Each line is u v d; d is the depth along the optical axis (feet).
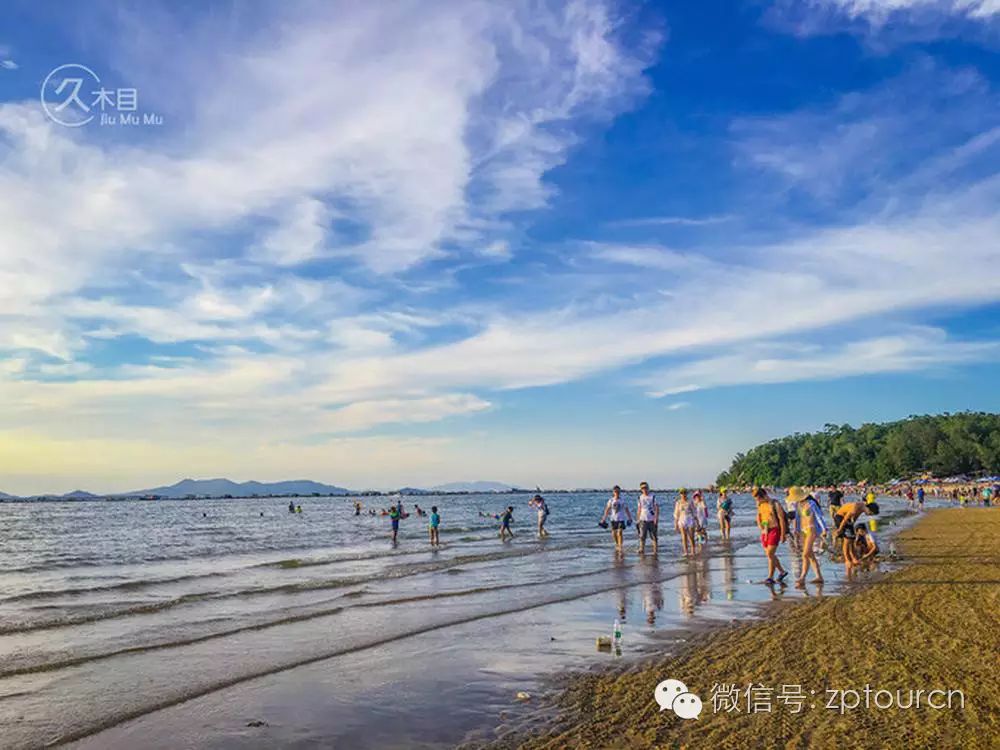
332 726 21.75
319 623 37.76
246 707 23.62
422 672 27.71
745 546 79.46
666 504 334.03
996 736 18.75
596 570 59.47
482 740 20.31
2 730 21.54
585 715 22.03
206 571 66.08
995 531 90.27
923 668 25.34
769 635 31.78
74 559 82.69
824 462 515.09
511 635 34.14
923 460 435.94
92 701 24.38
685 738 19.63
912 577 47.91
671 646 30.78
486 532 123.24
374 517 218.59
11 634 35.81
